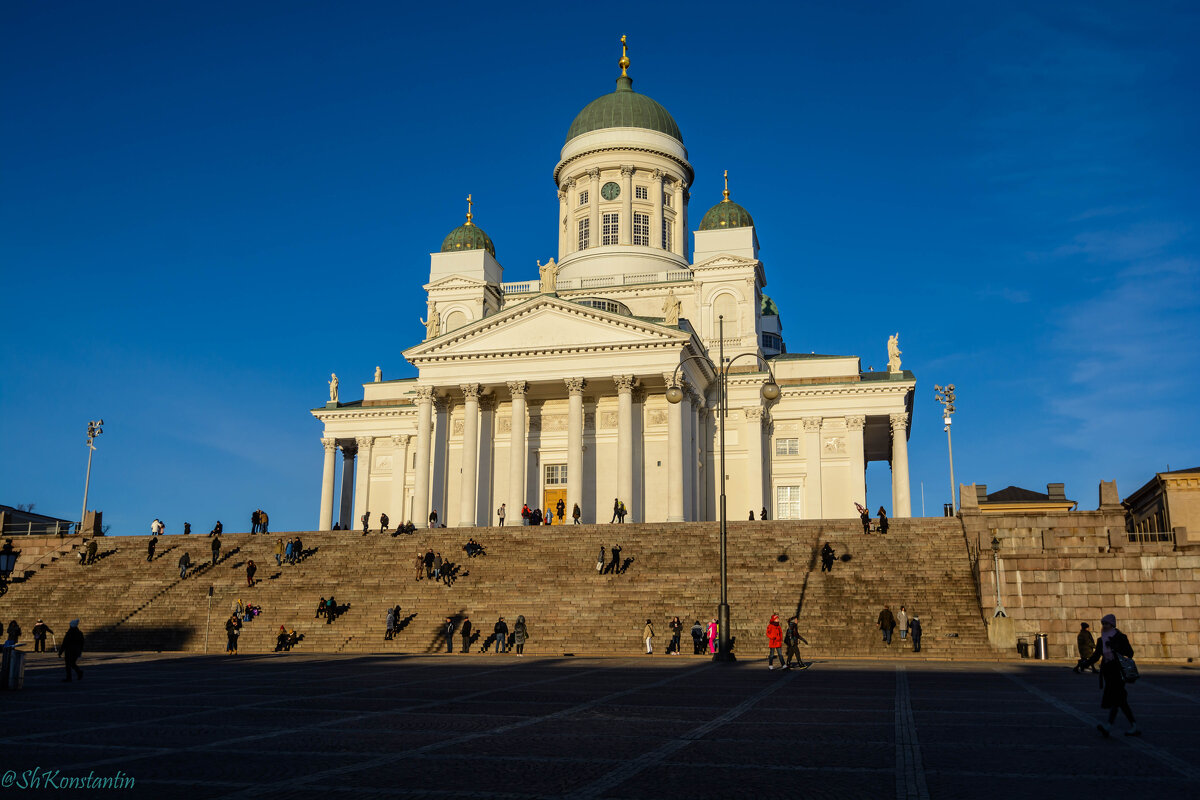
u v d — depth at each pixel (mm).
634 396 77375
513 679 32219
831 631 45656
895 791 13953
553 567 54844
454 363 77438
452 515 79875
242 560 59781
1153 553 45531
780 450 84500
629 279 93438
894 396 83062
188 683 30891
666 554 55156
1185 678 34250
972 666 38969
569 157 101312
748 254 89812
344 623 50625
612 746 17828
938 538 53469
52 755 16688
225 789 13820
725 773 15227
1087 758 16766
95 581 58188
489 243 98750
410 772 15180
